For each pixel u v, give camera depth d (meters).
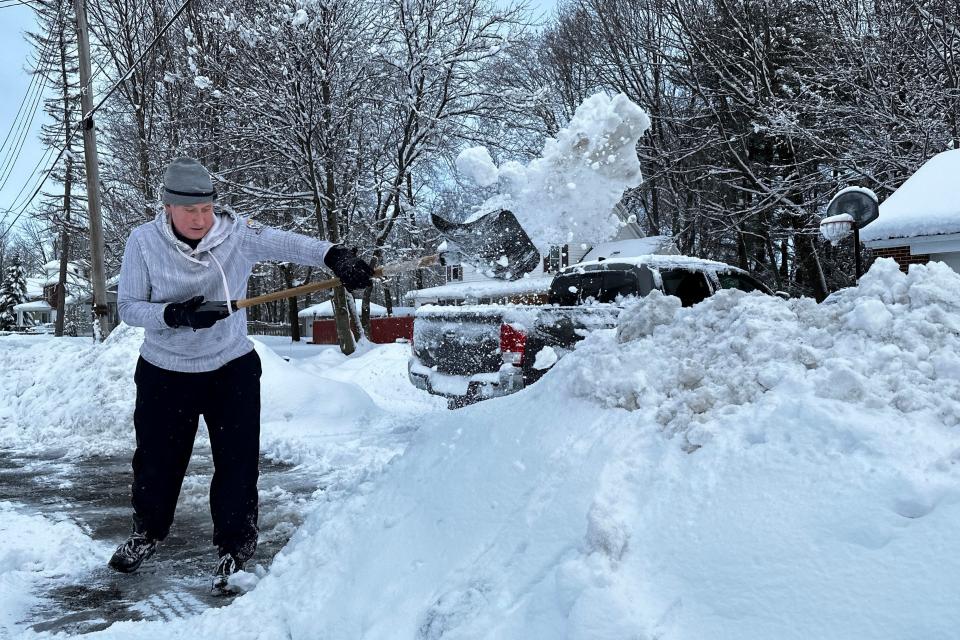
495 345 6.34
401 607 2.24
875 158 15.74
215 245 3.38
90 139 15.46
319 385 8.88
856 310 2.31
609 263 7.50
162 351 3.36
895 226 10.33
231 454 3.37
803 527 1.76
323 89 18.70
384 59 19.59
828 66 17.31
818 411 2.01
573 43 30.22
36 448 7.59
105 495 5.39
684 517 1.94
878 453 1.84
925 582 1.53
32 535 4.15
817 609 1.59
